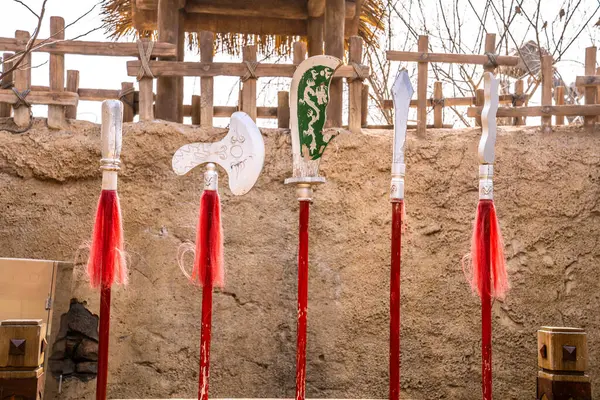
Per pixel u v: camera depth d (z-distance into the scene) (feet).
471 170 11.28
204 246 8.58
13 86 10.83
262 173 11.21
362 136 11.30
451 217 11.18
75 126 11.00
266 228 11.10
